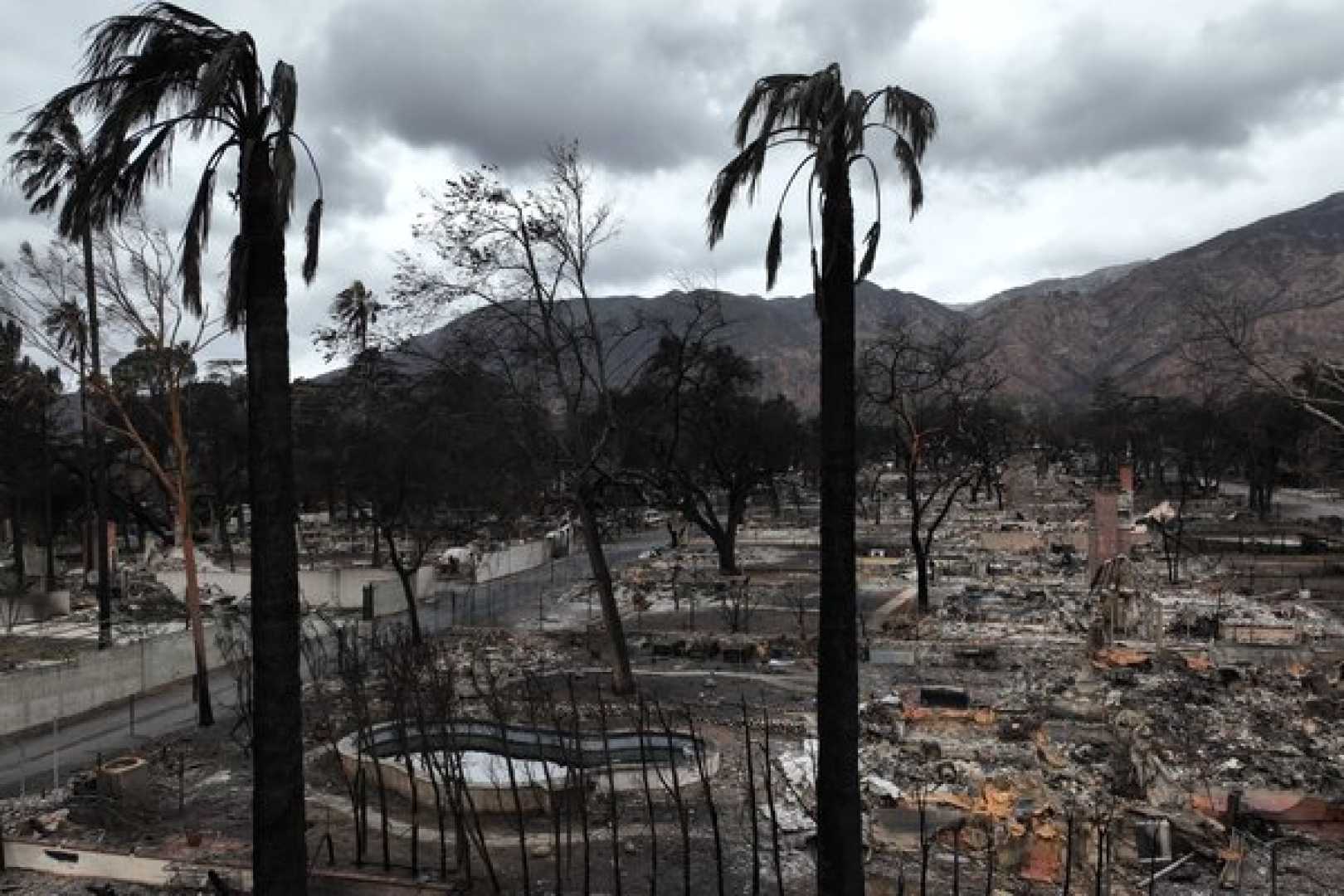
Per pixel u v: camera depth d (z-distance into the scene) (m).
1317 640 28.56
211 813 15.98
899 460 86.88
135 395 34.03
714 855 13.90
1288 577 41.72
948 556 49.41
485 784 15.66
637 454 40.25
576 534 64.44
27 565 52.75
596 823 15.05
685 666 26.88
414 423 31.02
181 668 26.31
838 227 9.13
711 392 41.44
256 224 9.38
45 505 47.38
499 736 17.78
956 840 12.41
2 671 26.19
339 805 15.92
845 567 9.40
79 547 61.66
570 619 35.41
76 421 42.75
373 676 24.91
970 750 18.38
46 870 13.74
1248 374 24.77
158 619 35.25
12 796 17.17
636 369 30.91
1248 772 17.33
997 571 44.53
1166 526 52.12
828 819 9.42
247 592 40.91
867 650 27.56
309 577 39.59
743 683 24.73
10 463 44.53
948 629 30.95
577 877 13.23
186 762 18.86
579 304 25.20
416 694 15.30
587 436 30.00
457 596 41.53
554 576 48.34
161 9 9.05
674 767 13.81
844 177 9.09
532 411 24.98
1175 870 13.33
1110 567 32.25
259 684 9.44
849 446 9.39
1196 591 38.91
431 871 13.34
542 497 28.09
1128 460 97.00
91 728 21.72
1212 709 21.58
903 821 14.32
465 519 50.78
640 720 14.75
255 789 9.52
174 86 9.26
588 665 27.08
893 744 18.94
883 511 75.38
